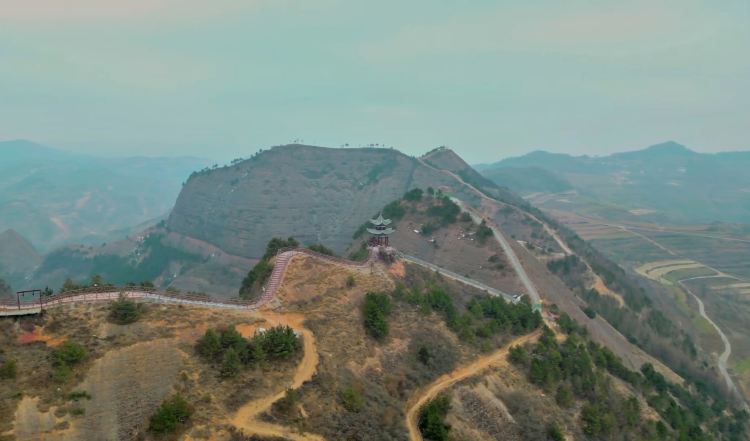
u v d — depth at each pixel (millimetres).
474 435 81000
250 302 91938
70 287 82062
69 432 49781
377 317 93312
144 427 52938
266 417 60281
